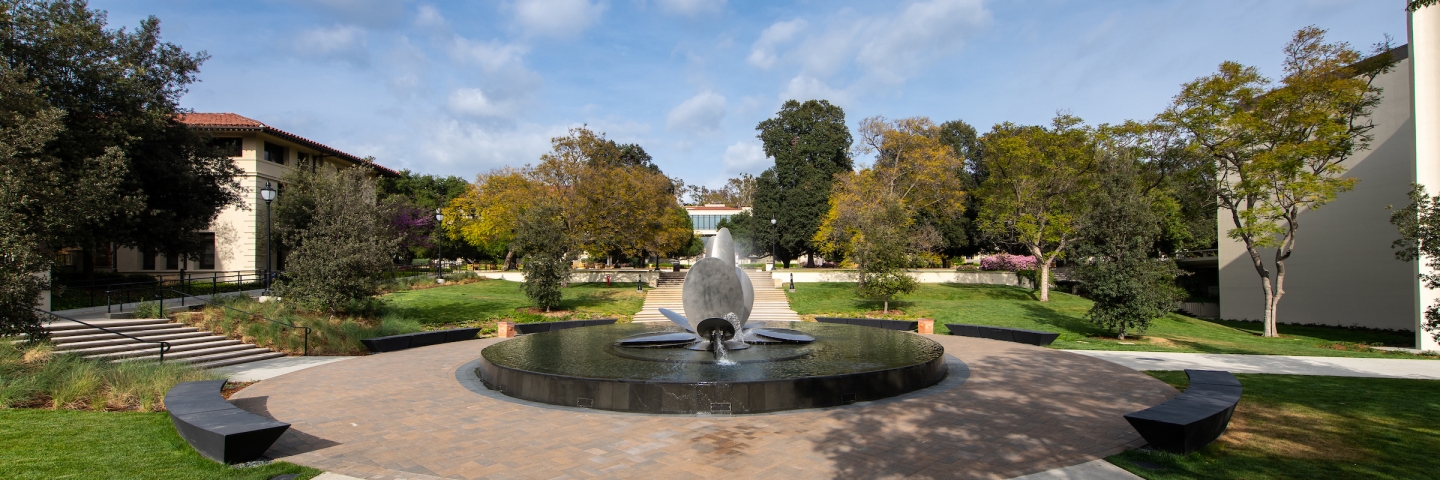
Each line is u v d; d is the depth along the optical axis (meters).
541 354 12.56
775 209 50.38
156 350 14.57
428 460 7.20
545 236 26.52
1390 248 24.50
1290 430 8.24
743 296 14.23
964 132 53.38
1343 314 25.89
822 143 49.53
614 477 6.58
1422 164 18.62
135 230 22.55
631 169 41.47
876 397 10.33
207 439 7.05
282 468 6.86
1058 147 29.28
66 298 20.94
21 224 11.68
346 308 20.44
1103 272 19.12
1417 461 6.95
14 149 11.67
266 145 35.78
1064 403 9.93
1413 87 18.97
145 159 21.44
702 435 8.12
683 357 12.09
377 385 11.78
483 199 39.19
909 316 26.02
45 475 6.37
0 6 16.83
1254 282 29.44
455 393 10.99
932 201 37.97
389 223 32.69
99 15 20.27
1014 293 34.25
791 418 9.01
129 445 7.52
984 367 13.59
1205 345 18.70
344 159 41.41
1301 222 27.50
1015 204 30.89
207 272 32.81
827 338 15.26
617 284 37.25
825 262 54.41
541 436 8.13
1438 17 18.80
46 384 10.18
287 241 21.47
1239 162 22.45
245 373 13.38
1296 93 20.28
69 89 18.81
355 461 7.18
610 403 9.66
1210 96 21.95
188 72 23.47
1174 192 27.61
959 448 7.52
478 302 27.62
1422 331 19.03
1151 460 7.02
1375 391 10.95
